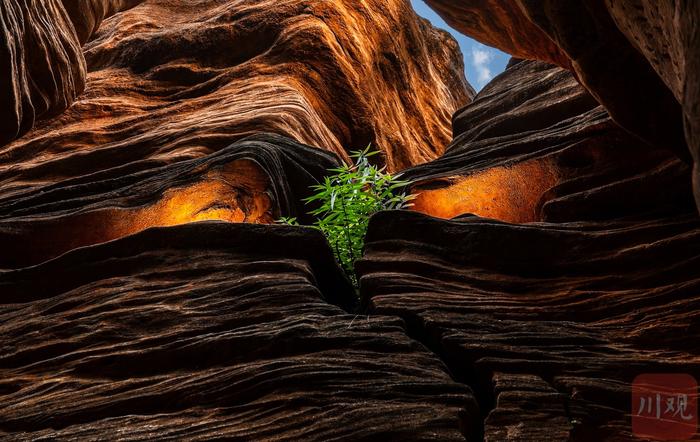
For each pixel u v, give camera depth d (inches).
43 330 193.9
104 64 581.9
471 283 205.2
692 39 92.0
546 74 474.0
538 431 138.9
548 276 208.8
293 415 144.7
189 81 551.5
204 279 205.9
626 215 247.6
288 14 585.6
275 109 442.0
